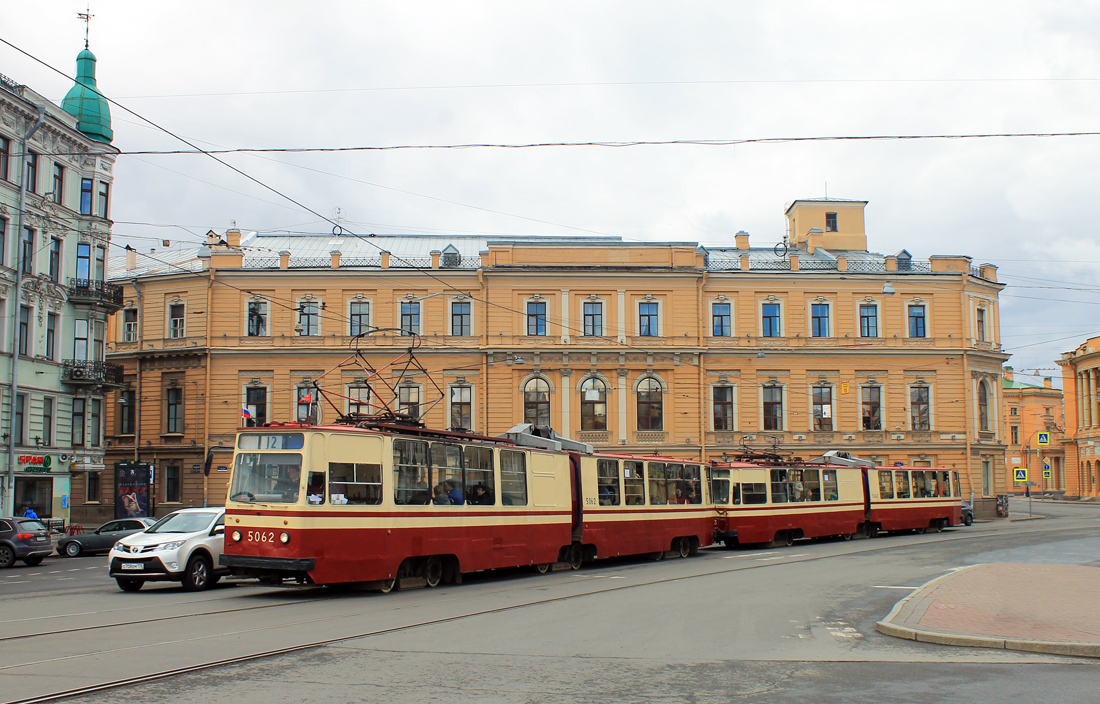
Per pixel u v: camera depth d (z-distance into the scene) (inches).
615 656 466.9
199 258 2204.7
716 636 534.3
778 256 2370.8
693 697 376.8
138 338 2130.9
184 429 2071.9
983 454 2208.4
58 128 1667.1
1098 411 3526.1
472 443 890.7
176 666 428.8
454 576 856.3
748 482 1382.9
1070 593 686.5
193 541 817.5
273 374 2064.5
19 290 1565.0
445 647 488.4
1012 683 404.5
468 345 2071.9
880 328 2166.6
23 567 1203.2
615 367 2078.0
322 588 813.2
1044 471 3157.0
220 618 599.8
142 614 620.1
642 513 1149.7
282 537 713.0
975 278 2217.0
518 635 531.5
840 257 2192.4
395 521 781.9
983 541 1405.0
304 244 2313.0
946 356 2170.3
